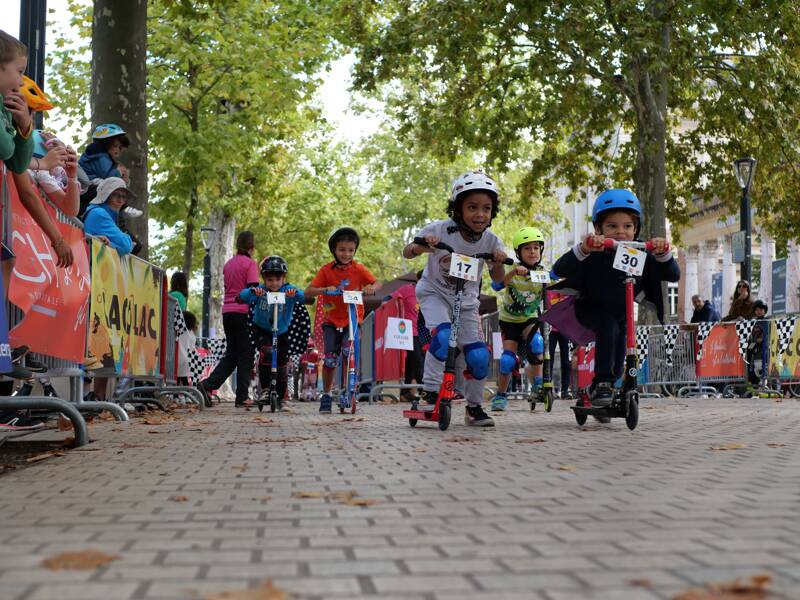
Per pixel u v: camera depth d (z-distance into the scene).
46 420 7.30
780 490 3.36
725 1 18.72
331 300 10.07
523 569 2.10
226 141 21.55
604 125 21.42
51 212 5.93
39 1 8.98
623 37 18.44
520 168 37.38
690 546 2.36
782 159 22.36
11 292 5.15
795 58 20.69
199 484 3.59
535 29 19.47
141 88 11.41
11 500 3.19
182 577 2.02
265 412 10.45
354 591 1.90
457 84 21.59
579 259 6.64
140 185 11.38
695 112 23.92
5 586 1.93
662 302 6.88
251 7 22.45
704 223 42.41
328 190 38.69
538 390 10.06
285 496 3.26
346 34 21.34
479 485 3.53
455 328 6.73
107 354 7.59
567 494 3.28
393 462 4.39
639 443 5.43
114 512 2.92
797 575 2.02
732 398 14.73
